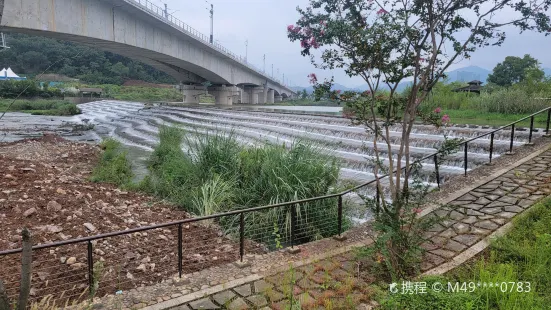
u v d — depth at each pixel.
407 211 5.49
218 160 10.77
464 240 6.22
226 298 4.90
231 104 54.25
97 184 11.98
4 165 12.15
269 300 4.82
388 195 10.32
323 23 5.16
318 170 9.30
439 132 14.86
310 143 10.84
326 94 5.50
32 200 8.99
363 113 5.55
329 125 19.42
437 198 8.21
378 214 5.46
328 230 8.50
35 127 29.20
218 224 8.90
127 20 26.16
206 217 5.63
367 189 10.73
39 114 41.09
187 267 6.48
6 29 18.28
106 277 5.95
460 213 7.28
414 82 5.05
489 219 6.90
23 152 16.73
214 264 6.64
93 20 22.77
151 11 26.89
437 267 5.42
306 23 5.23
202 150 11.34
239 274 5.60
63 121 35.38
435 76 5.15
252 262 6.03
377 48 4.84
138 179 13.41
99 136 25.83
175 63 37.88
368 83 5.25
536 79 21.34
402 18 4.82
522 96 18.23
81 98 59.66
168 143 16.33
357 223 8.89
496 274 4.55
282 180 8.71
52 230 7.43
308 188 8.75
